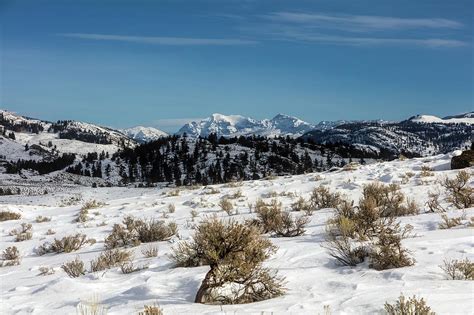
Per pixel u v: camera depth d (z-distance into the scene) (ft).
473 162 74.43
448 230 29.45
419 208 44.93
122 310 17.20
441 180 62.69
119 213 72.90
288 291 18.60
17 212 85.05
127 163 448.65
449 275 18.35
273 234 38.27
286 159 347.15
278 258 25.93
